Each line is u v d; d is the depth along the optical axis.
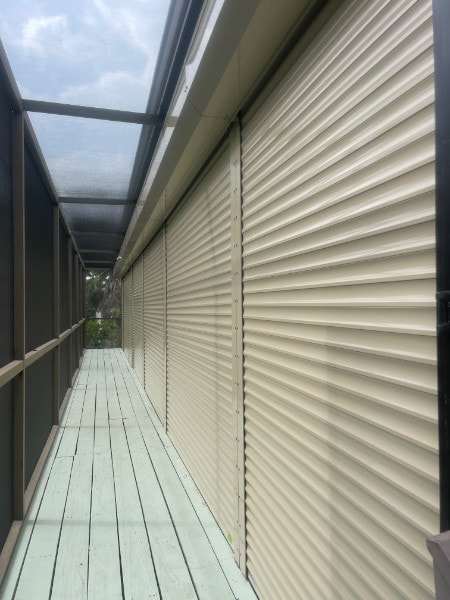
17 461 2.32
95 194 4.26
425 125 0.88
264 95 1.70
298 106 1.43
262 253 1.73
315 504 1.32
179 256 3.52
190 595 1.84
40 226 3.28
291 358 1.49
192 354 3.04
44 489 2.92
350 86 1.14
